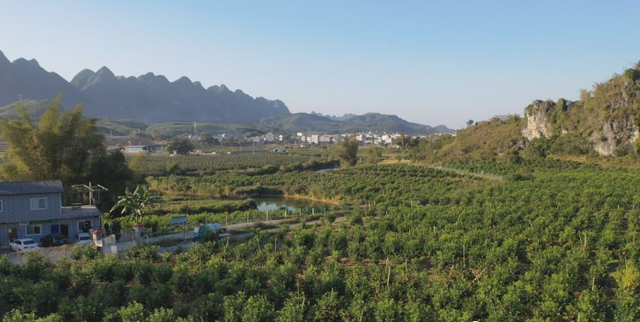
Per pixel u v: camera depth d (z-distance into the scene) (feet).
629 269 92.48
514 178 304.50
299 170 544.62
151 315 77.41
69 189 187.83
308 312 87.97
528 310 84.28
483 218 167.63
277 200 344.28
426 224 159.63
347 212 236.02
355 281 95.66
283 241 158.61
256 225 195.31
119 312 78.89
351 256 130.11
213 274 107.65
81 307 82.58
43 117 197.77
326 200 335.47
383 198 264.11
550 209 172.96
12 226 155.63
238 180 404.77
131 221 181.78
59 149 197.06
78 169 203.72
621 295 85.25
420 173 397.39
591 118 398.21
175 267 116.16
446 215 173.88
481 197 225.35
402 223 162.40
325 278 97.76
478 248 118.42
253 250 144.87
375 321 85.56
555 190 227.81
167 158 650.02
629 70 374.63
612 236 124.06
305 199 346.95
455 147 526.57
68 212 168.76
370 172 423.23
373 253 126.82
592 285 90.84
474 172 381.81
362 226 183.62
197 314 84.33
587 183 246.27
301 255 124.67
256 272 105.81
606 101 386.73
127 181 213.87
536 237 128.06
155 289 101.19
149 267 109.29
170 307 91.50
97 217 172.35
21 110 204.64
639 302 84.69
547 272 101.19
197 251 129.80
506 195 221.87
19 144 191.42
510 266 102.53
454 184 320.70
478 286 94.89
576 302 82.12
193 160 618.03
